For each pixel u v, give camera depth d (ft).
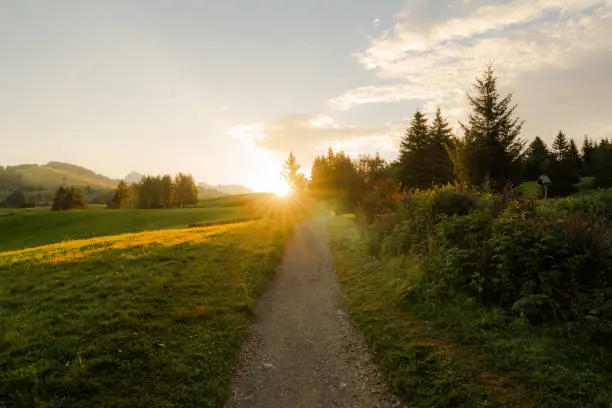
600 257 26.96
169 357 24.67
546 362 21.71
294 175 225.56
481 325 27.45
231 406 21.17
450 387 20.94
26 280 37.52
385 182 82.38
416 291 35.24
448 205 48.29
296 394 22.43
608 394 18.24
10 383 19.88
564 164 194.59
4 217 182.09
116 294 34.32
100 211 212.43
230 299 36.99
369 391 22.26
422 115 182.70
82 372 21.63
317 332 31.73
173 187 407.85
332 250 69.36
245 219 162.50
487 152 110.42
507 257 29.94
